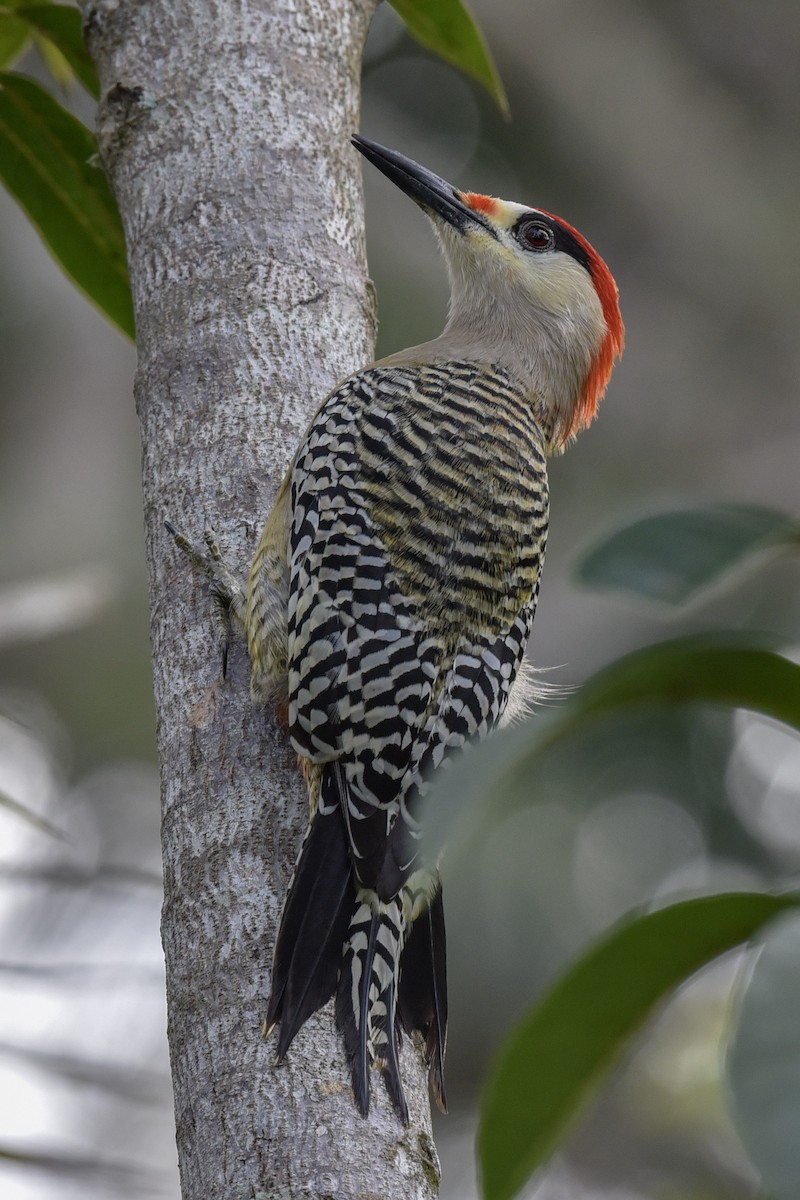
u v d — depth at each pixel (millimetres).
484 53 9133
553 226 10836
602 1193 17547
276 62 8023
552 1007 5109
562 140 24031
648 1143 17484
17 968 10266
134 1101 9867
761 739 20750
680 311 24109
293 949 5898
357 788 6691
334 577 7215
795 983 3676
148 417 7414
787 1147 3395
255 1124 5605
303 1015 5742
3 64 9789
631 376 23750
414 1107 6152
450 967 17625
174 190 7723
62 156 8938
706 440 23516
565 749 19797
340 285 7785
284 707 7059
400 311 21484
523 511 7859
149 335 7547
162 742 6809
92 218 9133
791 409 23422
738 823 20172
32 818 8742
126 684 19625
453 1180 18203
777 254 24188
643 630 20125
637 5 24719
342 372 7727
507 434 8156
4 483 20594
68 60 9055
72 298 20922
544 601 20906
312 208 7816
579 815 19312
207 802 6535
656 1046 16219
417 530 7465
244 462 7234
